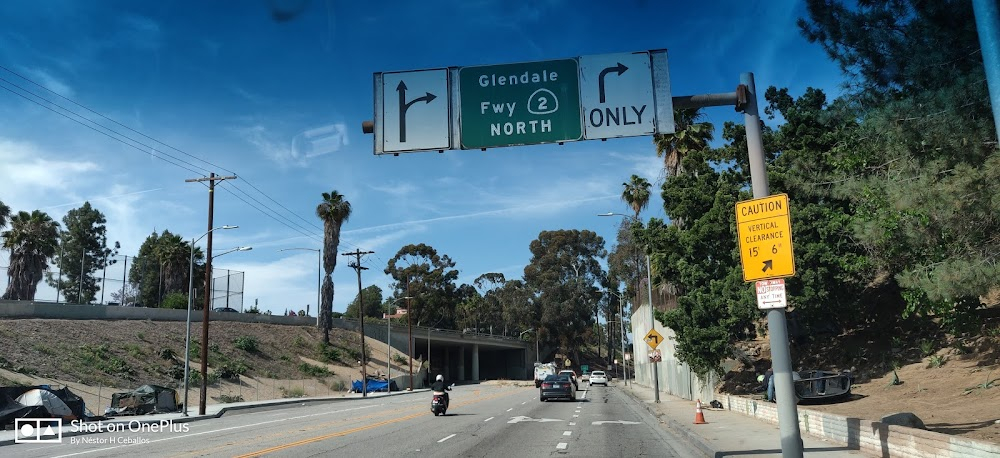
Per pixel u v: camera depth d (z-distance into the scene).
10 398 24.05
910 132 10.90
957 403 16.36
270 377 55.72
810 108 25.75
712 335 25.28
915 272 11.74
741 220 9.95
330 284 72.75
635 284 79.69
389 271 115.38
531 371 126.00
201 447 16.12
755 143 10.10
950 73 10.59
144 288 95.88
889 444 11.05
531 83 10.35
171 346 53.28
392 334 88.00
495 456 13.94
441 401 26.66
